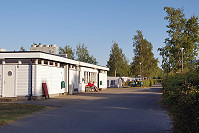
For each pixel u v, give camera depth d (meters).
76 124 8.48
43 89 18.62
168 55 41.78
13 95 17.75
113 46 61.69
